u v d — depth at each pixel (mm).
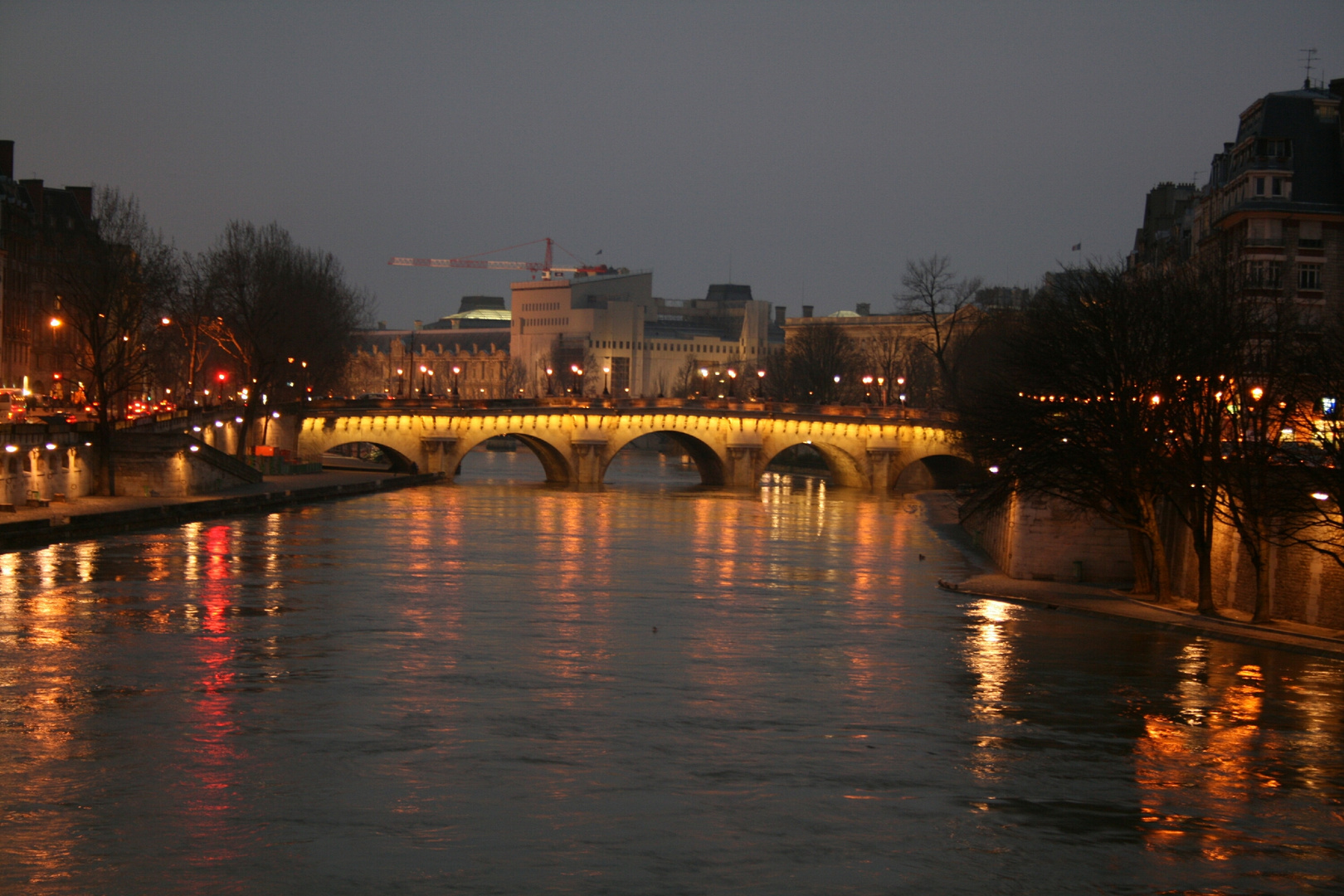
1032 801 49000
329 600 86188
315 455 189625
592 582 98688
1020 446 93938
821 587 98188
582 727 56812
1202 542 83125
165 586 89188
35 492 118312
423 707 59438
